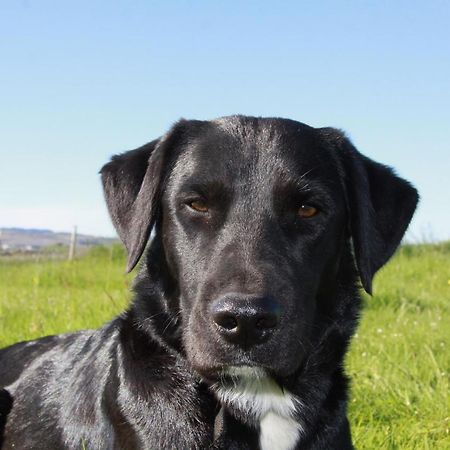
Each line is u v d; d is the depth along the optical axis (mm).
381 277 2627
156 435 884
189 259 889
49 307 1888
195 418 886
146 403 892
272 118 949
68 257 3566
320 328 913
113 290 2369
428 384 1277
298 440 911
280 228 887
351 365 1369
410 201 962
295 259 882
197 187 897
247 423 903
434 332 1637
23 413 1009
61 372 1004
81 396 958
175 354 900
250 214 884
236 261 854
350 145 948
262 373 872
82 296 2166
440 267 2896
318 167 918
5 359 1080
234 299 828
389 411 1216
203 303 853
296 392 910
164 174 935
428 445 1102
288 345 853
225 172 897
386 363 1386
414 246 3365
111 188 955
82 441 938
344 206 932
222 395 895
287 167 901
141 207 924
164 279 916
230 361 845
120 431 900
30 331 1563
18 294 2270
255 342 837
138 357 907
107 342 972
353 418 1184
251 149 909
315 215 901
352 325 937
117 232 945
